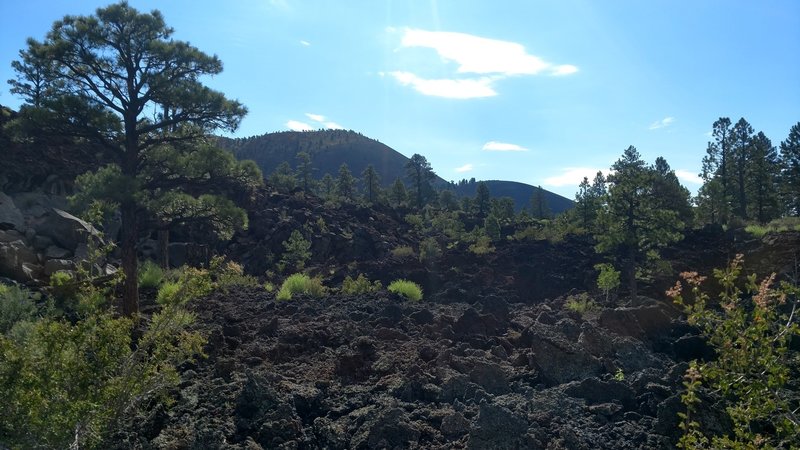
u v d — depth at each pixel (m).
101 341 6.69
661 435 8.01
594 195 35.81
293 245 24.55
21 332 10.02
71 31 12.26
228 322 13.88
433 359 11.16
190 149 14.20
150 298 16.11
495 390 9.96
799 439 4.61
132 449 7.30
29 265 16.69
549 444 7.74
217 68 13.49
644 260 19.11
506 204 46.03
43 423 5.93
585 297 18.08
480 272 22.64
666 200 30.19
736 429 4.85
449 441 7.94
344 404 9.12
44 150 22.45
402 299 18.28
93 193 11.60
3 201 18.86
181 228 23.84
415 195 56.16
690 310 4.98
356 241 27.75
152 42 12.55
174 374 7.38
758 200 42.56
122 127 12.95
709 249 24.09
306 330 12.81
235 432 7.95
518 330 14.38
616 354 11.48
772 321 4.78
